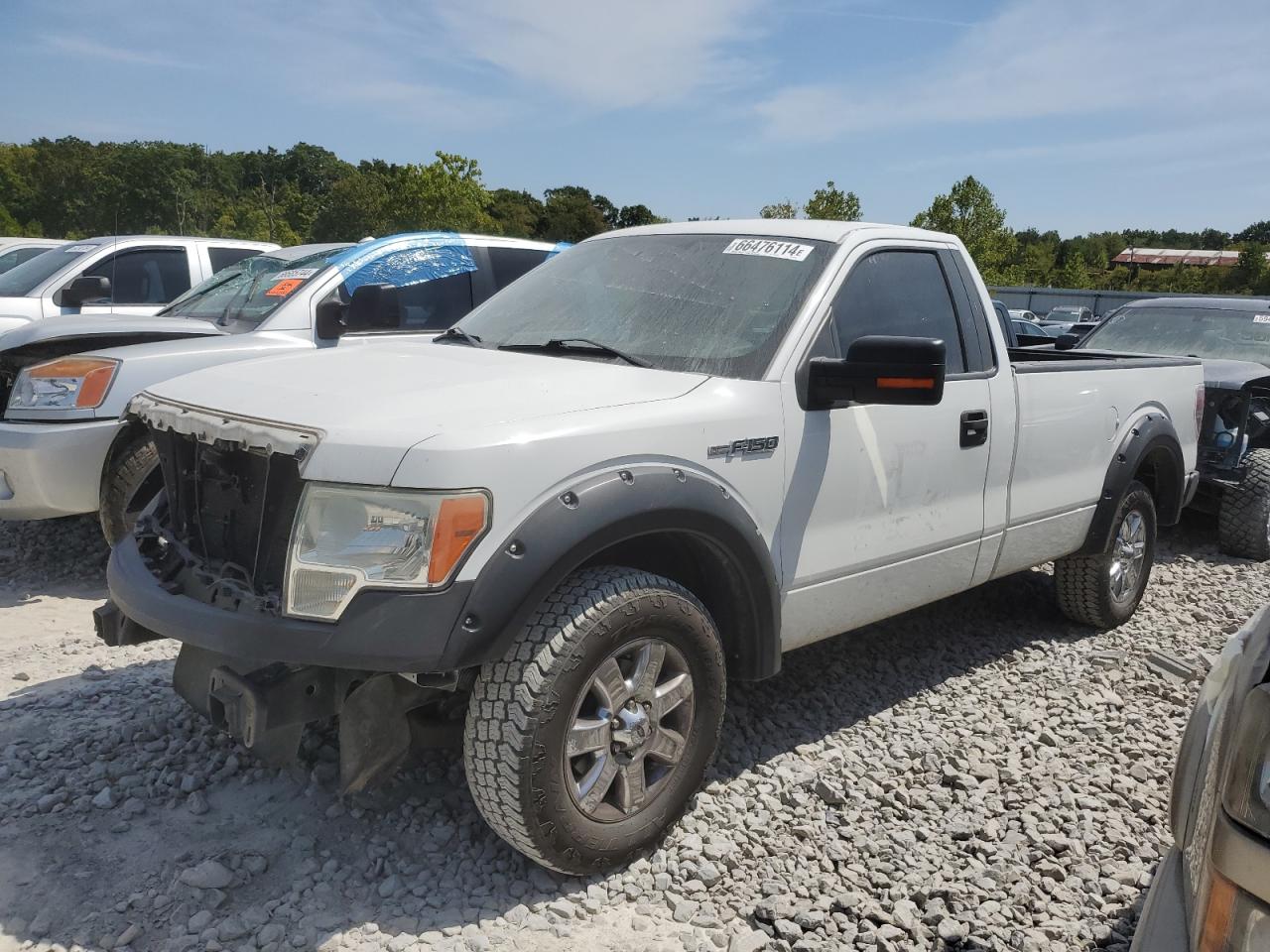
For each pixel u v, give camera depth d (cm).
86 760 339
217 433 276
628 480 280
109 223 11100
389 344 379
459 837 302
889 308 383
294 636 253
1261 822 144
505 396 289
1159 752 392
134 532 327
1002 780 361
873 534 368
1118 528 509
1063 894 295
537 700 261
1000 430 419
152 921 261
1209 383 715
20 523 653
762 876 294
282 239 8450
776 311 350
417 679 270
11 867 281
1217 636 538
